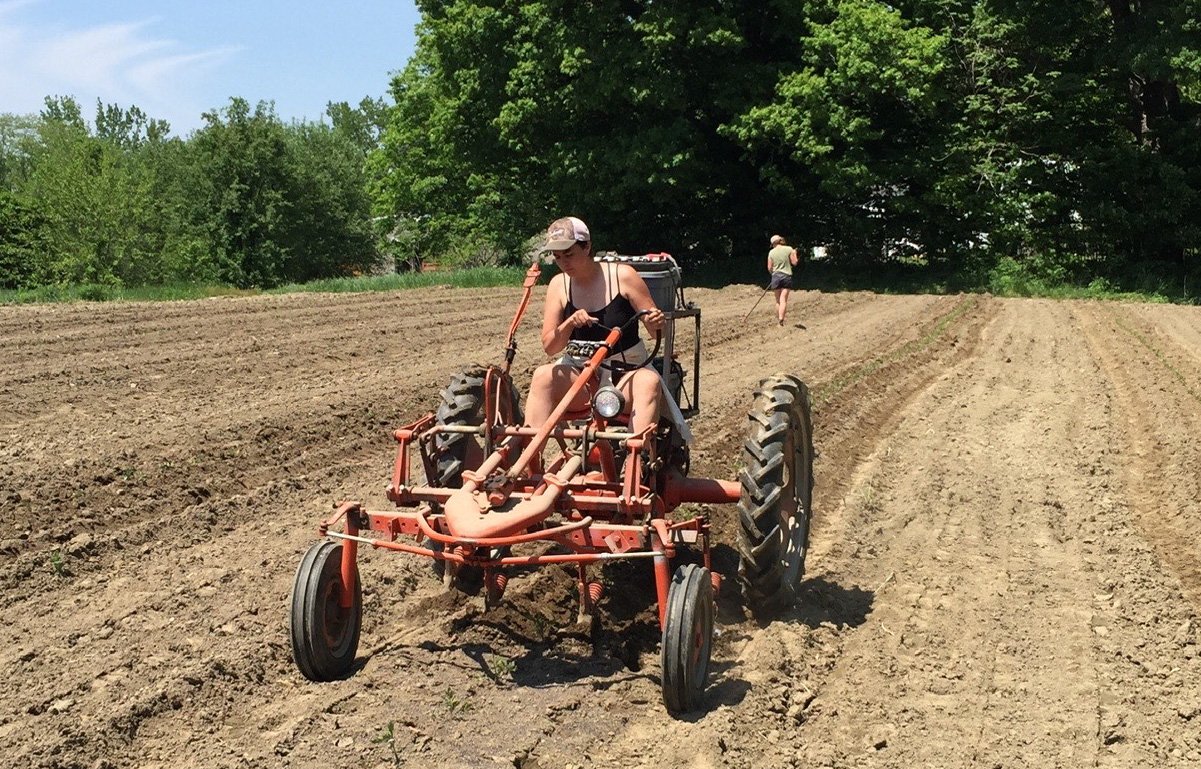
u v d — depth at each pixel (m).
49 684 5.02
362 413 10.49
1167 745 4.69
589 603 5.66
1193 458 9.37
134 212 48.31
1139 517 7.98
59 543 6.88
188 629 5.66
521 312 5.86
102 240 47.41
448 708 4.82
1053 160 31.58
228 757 4.42
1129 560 6.93
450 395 5.96
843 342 16.78
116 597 6.09
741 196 34.03
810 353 15.41
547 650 5.50
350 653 5.23
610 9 29.78
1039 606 6.24
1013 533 7.59
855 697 5.11
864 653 5.61
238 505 7.74
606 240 34.12
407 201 44.84
